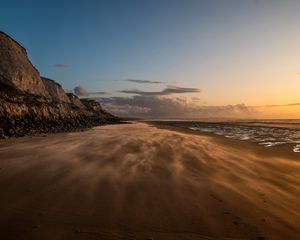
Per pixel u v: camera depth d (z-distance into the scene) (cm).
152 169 1074
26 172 966
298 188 935
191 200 762
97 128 3628
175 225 608
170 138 2269
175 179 954
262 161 1414
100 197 751
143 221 620
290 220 662
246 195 829
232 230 597
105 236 549
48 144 1645
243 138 2869
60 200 719
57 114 3966
